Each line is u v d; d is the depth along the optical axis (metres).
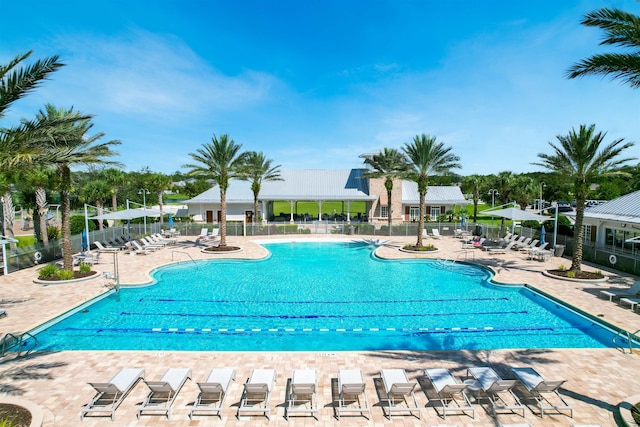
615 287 16.34
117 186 42.94
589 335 12.03
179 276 20.05
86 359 9.52
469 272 20.98
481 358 9.65
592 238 26.00
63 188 17.66
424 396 7.91
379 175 34.41
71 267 18.28
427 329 12.61
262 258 24.61
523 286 17.22
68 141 15.87
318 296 16.34
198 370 8.95
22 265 20.08
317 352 9.94
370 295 16.52
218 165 27.23
